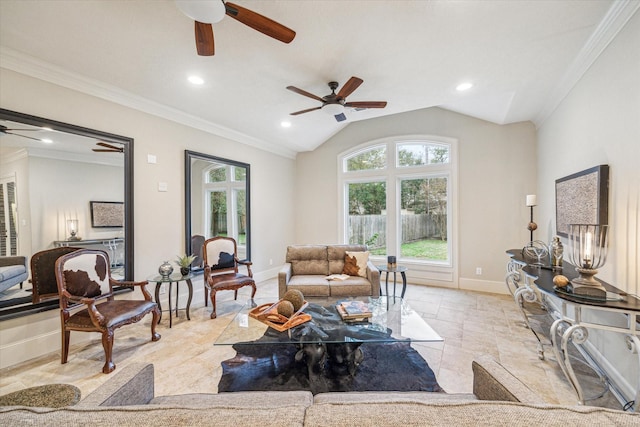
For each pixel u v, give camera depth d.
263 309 2.44
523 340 2.76
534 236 4.17
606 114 2.11
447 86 3.15
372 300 2.88
